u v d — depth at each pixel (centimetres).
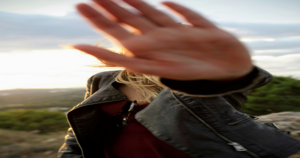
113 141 80
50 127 341
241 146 59
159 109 66
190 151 61
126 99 78
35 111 382
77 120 81
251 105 331
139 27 24
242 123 62
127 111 76
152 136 73
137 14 25
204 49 24
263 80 30
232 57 25
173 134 63
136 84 73
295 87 329
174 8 25
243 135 60
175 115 64
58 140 286
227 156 59
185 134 62
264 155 57
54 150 254
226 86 28
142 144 73
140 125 75
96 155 85
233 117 63
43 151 250
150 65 23
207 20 25
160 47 24
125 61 23
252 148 58
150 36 24
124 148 76
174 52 24
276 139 60
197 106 63
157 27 24
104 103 81
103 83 92
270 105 322
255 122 64
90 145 84
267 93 329
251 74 28
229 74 25
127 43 23
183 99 64
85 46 22
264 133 60
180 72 24
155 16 25
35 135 303
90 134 82
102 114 81
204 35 24
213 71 24
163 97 67
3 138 283
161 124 65
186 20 25
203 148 60
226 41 24
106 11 24
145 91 74
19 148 256
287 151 57
